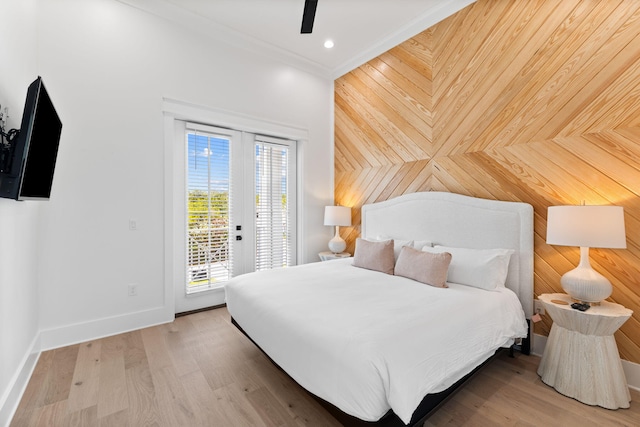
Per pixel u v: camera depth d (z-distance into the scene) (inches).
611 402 67.1
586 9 83.5
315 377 56.1
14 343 67.6
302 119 161.8
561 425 62.1
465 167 112.0
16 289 69.9
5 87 66.0
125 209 106.8
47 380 75.9
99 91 101.8
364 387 48.1
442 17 118.4
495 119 103.4
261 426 61.0
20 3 76.4
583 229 70.4
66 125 95.7
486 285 86.7
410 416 48.1
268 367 83.5
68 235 96.0
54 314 93.4
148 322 111.7
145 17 111.8
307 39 137.8
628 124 77.3
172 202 117.8
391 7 116.5
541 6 92.4
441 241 115.7
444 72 119.0
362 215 154.4
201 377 78.2
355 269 112.6
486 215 102.4
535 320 88.5
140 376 78.3
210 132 131.4
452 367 60.5
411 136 132.3
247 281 93.8
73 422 61.5
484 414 65.4
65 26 95.9
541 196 92.7
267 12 118.1
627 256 77.8
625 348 77.6
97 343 97.0
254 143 147.4
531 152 94.7
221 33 129.3
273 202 154.5
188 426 60.8
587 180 83.9
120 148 105.9
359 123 158.2
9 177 57.8
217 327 111.4
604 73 80.8
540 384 77.0
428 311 67.2
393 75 139.3
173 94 118.0
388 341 54.0
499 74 102.3
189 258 126.0
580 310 70.9
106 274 103.0
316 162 169.2
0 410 58.0
